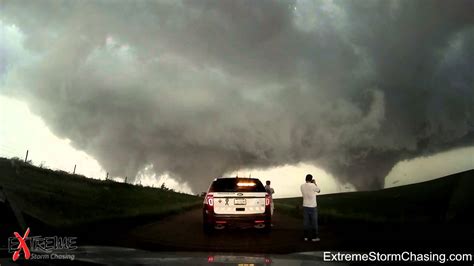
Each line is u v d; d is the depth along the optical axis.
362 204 72.44
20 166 37.00
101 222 14.45
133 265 6.79
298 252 8.47
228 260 7.34
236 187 11.94
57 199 21.77
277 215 25.25
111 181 56.12
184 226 14.41
